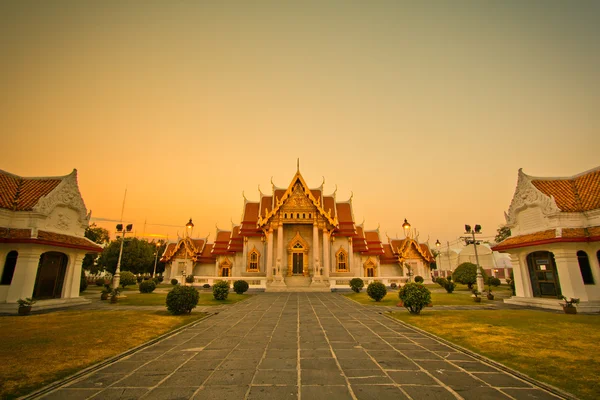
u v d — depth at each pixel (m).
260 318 16.42
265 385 7.06
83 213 24.08
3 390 6.65
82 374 7.73
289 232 43.56
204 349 10.12
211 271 51.84
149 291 31.56
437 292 33.78
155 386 7.02
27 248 19.28
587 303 18.78
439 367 8.31
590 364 8.37
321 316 17.09
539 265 22.39
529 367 8.14
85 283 32.59
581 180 23.00
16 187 21.88
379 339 11.51
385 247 55.59
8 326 13.44
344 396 6.47
